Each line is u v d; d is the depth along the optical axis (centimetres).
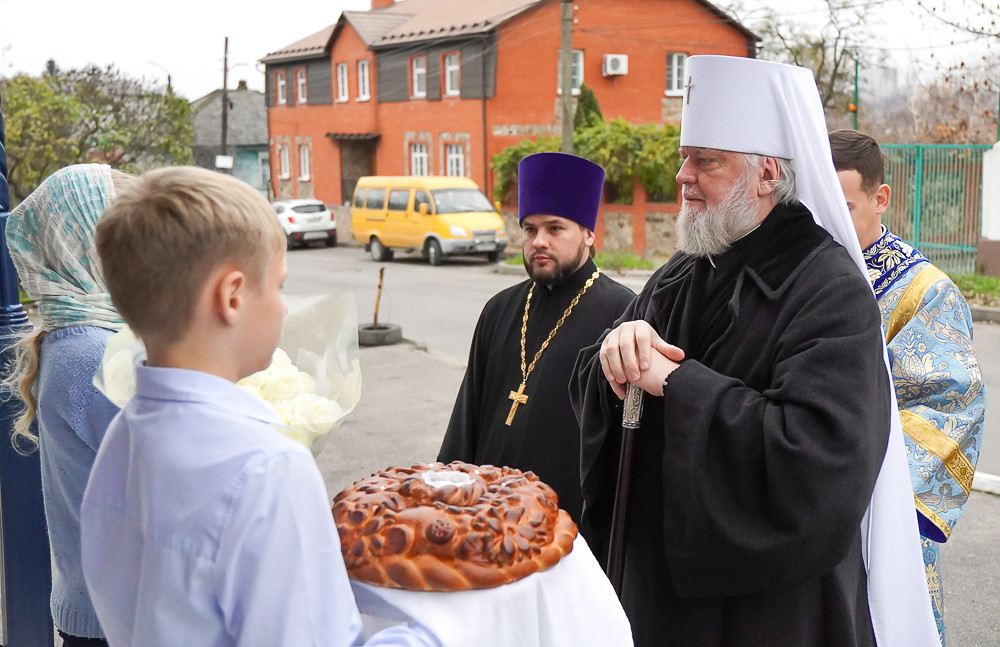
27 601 277
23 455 263
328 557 120
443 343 1176
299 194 3775
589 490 222
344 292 205
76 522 196
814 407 178
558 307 316
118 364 184
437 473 151
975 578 436
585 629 147
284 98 3788
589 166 311
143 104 2575
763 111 198
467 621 133
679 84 2981
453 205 2280
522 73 2769
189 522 118
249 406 126
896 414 200
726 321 202
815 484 174
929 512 246
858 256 201
